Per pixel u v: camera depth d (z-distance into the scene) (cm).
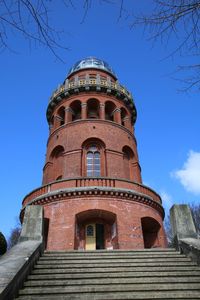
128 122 3122
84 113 2886
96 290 833
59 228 2022
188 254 1128
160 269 995
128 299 789
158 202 2427
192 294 812
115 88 3123
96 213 2150
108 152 2608
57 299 770
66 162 2550
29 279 905
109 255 1173
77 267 1009
